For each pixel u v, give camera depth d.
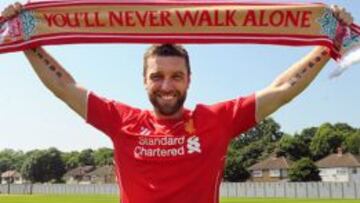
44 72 2.67
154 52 2.46
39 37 2.72
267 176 63.38
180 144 2.42
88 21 2.71
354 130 69.81
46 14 2.73
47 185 64.75
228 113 2.50
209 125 2.46
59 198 38.97
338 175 61.19
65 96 2.62
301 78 2.58
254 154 69.38
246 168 62.75
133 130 2.49
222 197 43.22
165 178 2.40
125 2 2.69
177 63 2.43
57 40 2.71
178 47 2.49
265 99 2.52
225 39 2.67
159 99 2.44
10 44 2.73
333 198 38.75
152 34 2.68
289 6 2.65
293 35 2.66
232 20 2.66
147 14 2.68
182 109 2.51
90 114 2.57
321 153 68.12
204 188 2.40
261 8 2.66
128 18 2.69
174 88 2.43
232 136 2.51
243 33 2.66
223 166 2.48
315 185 41.91
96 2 2.70
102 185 58.09
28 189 66.56
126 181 2.45
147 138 2.45
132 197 2.42
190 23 2.66
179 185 2.39
